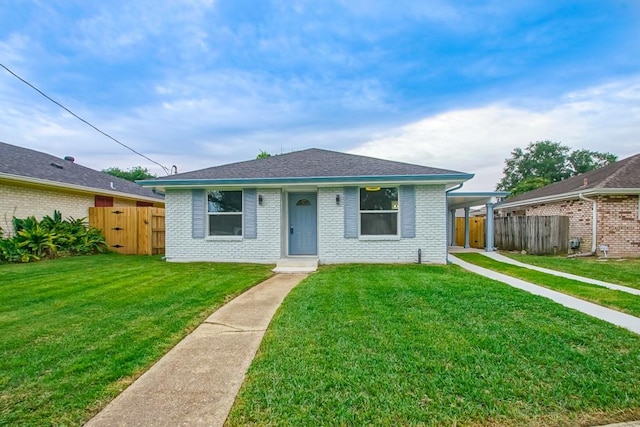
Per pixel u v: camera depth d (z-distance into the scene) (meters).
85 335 3.86
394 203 9.95
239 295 6.05
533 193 19.06
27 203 11.56
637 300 5.36
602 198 12.27
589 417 2.30
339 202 9.98
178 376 2.95
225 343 3.73
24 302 5.30
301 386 2.68
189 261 10.36
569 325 4.09
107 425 2.24
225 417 2.32
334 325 4.10
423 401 2.46
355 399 2.49
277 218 10.14
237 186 10.11
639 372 2.90
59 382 2.79
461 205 16.25
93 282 6.91
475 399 2.48
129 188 17.86
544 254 13.12
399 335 3.74
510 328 3.96
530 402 2.45
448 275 7.60
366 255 9.91
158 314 4.70
